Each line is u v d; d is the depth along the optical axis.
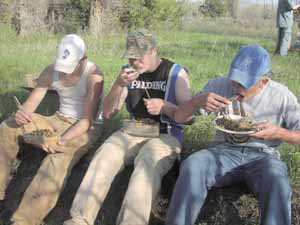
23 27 7.12
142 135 2.00
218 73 3.90
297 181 2.00
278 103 1.77
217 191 1.96
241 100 1.80
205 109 1.79
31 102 2.24
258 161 1.75
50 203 1.97
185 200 1.68
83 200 1.82
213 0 11.67
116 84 1.99
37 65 4.21
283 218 1.59
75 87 2.15
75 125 2.09
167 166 1.91
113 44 5.80
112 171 1.91
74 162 2.09
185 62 4.48
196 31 8.75
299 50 5.57
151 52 1.95
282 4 5.05
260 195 1.66
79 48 2.09
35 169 2.33
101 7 7.50
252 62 1.72
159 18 8.45
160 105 1.92
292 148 2.29
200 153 1.78
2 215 2.19
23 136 2.09
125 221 1.74
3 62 4.32
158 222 2.00
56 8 7.83
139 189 1.79
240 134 1.69
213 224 1.91
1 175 2.12
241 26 8.80
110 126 2.48
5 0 7.33
